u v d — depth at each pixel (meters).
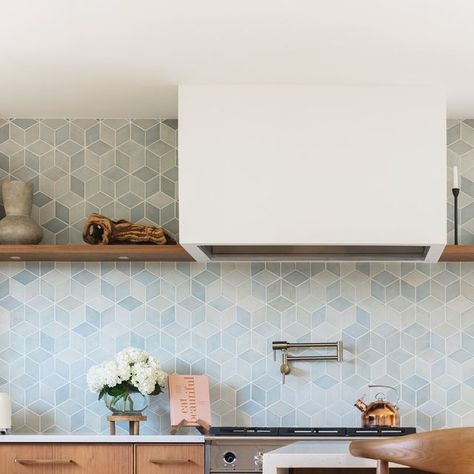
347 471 3.77
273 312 4.97
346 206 4.40
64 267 5.02
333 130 4.43
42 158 5.08
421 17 3.56
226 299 4.99
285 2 3.40
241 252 4.80
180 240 4.38
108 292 5.01
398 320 4.95
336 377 4.92
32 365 4.97
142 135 5.09
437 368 4.91
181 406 4.76
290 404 4.91
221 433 4.41
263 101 4.44
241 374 4.94
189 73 4.29
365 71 4.25
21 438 4.33
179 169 4.42
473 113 4.95
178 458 4.29
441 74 4.29
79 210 5.05
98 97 4.68
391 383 4.91
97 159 5.07
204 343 4.96
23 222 4.75
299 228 4.39
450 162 5.05
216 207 4.40
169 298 5.00
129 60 4.09
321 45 3.90
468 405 4.89
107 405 4.70
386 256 4.75
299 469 3.79
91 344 4.98
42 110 4.94
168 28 3.69
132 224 4.75
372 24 3.64
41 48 3.92
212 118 4.44
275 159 4.42
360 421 4.88
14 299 5.01
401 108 4.45
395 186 4.41
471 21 3.60
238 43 3.88
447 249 4.56
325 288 4.98
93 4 3.42
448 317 4.95
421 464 1.96
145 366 4.66
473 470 1.94
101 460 4.31
